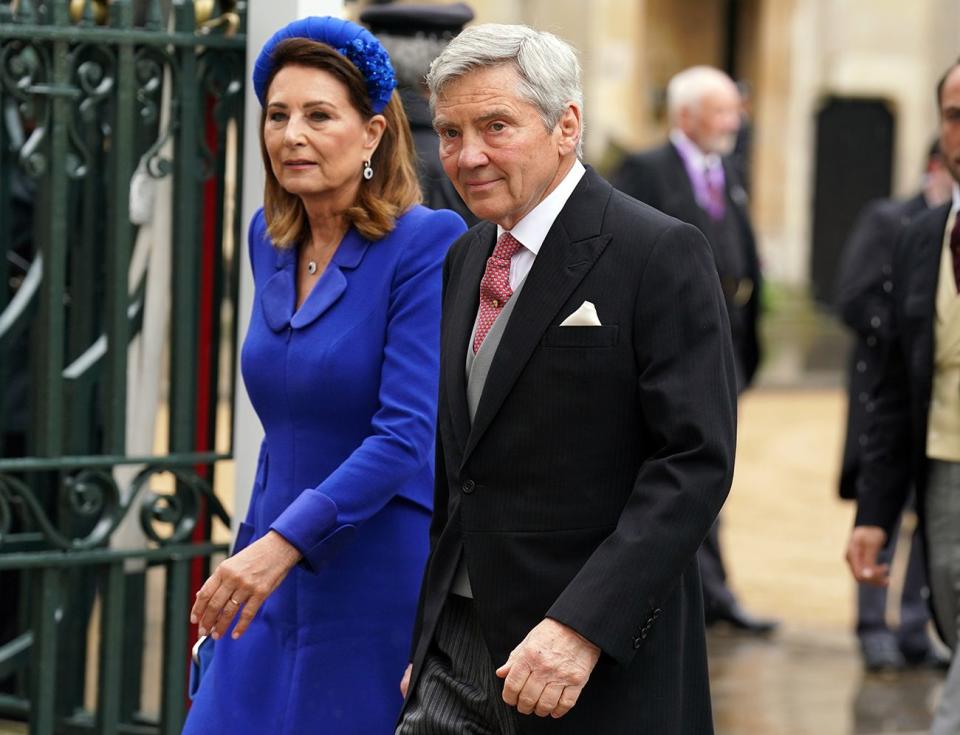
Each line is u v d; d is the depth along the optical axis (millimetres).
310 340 5039
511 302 4414
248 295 6281
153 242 6375
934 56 33625
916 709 8641
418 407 4934
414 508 5160
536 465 4289
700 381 4168
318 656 5059
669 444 4156
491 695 4430
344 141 4996
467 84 4270
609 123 30094
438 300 5031
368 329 5020
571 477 4273
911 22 33656
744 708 8555
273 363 5090
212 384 6500
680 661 4363
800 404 21422
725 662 9500
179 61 6195
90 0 6027
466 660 4539
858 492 6344
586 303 4230
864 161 34000
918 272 6066
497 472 4328
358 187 5102
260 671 5109
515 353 4289
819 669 9414
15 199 7285
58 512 6285
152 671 8531
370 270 5062
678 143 10523
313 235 5191
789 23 33250
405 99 6520
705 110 10422
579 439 4262
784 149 33469
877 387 6305
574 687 4070
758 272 10664
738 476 16219
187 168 6195
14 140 6160
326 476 5043
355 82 5004
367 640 5090
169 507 6277
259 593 4754
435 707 4531
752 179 33562
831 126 33938
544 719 4309
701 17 33688
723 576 10336
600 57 29906
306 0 6125
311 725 5027
